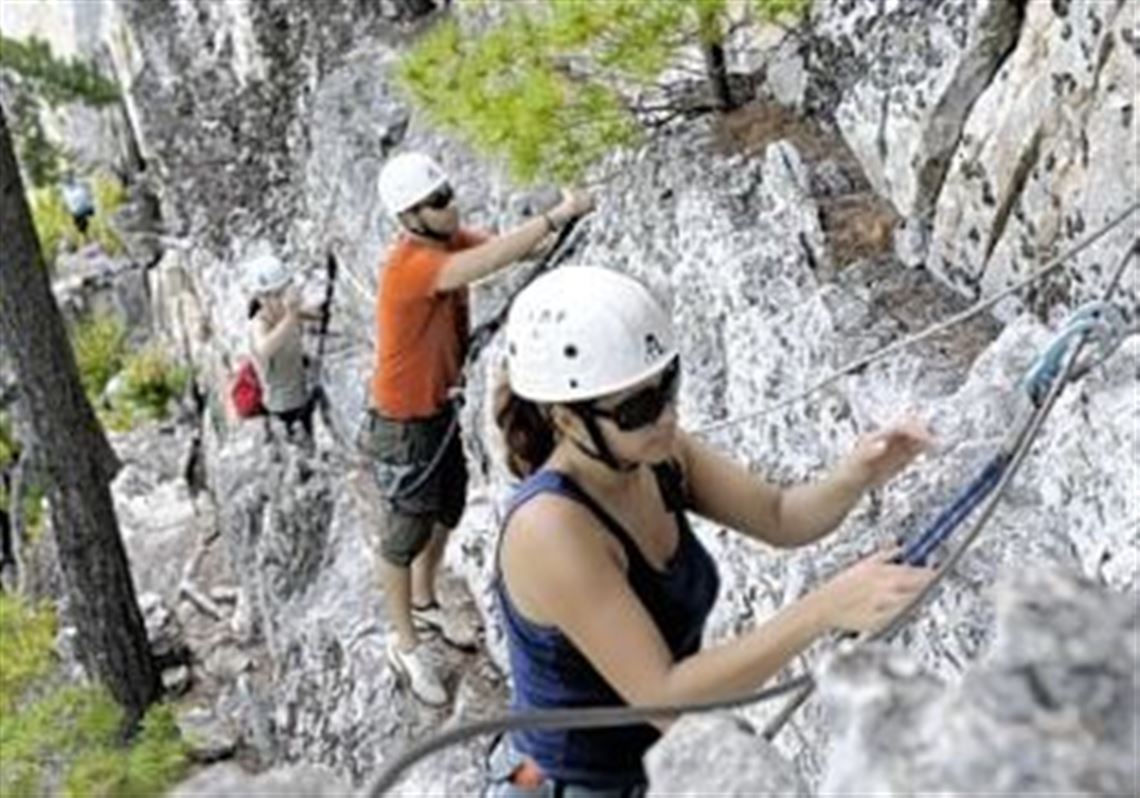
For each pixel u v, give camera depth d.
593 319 2.99
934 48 6.40
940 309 6.23
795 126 7.39
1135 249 4.08
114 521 10.05
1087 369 3.95
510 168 7.45
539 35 7.37
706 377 7.11
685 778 2.58
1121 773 1.99
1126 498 4.68
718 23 7.20
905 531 5.13
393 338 6.92
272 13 12.37
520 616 3.05
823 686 2.20
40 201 15.99
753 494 3.41
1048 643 2.08
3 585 13.58
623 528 3.03
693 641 3.20
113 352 15.01
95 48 15.43
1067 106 5.64
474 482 8.69
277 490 9.78
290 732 8.81
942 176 6.34
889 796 2.06
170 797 2.46
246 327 12.14
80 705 8.41
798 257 6.79
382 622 8.48
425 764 6.68
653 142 7.79
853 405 6.03
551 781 3.24
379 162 10.66
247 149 12.79
